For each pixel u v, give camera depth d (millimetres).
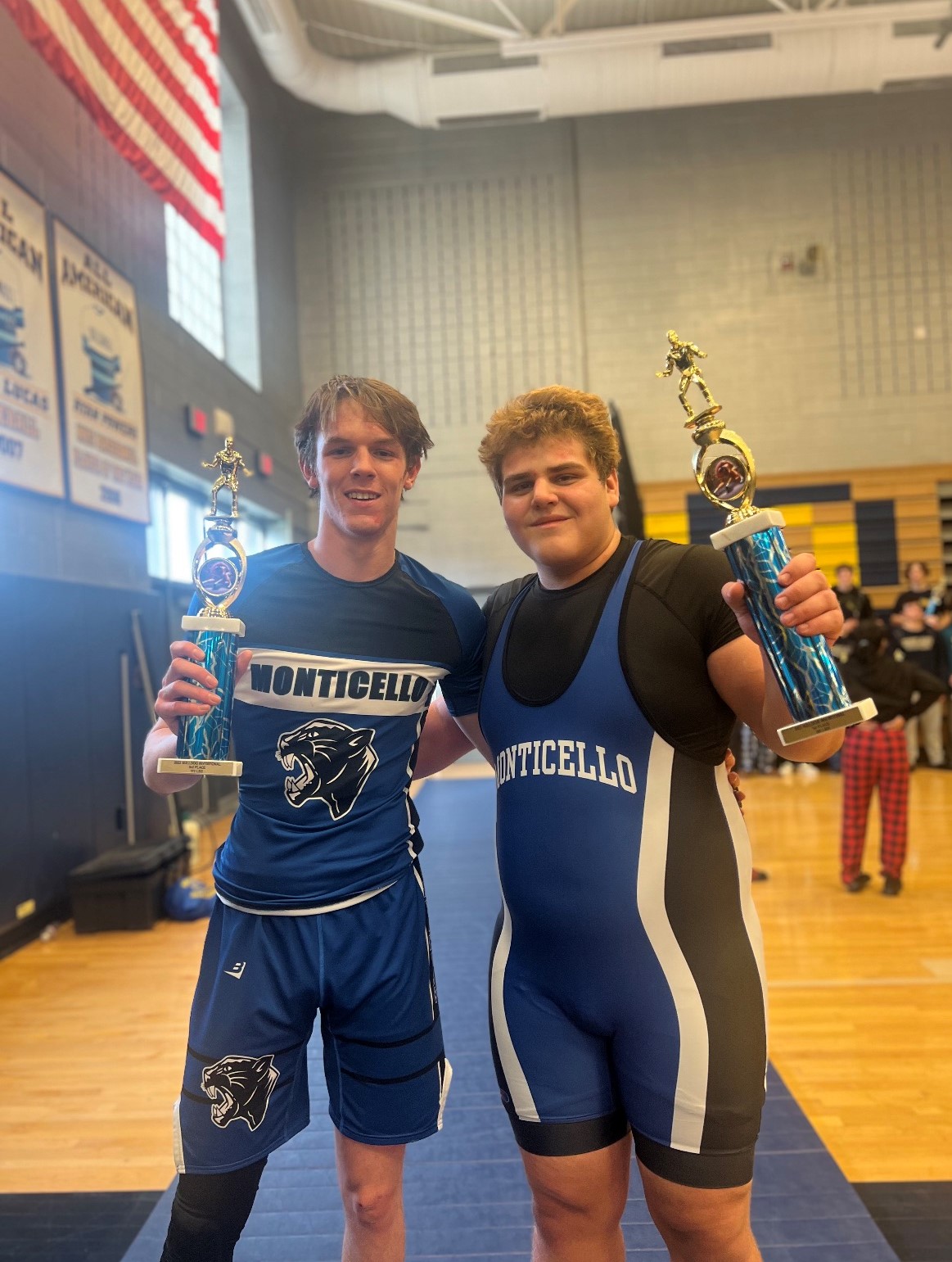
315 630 1171
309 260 9195
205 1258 1077
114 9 4199
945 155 8719
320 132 9172
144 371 5246
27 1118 2123
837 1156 1838
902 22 7270
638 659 1068
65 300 4223
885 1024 2492
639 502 8820
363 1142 1172
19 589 3711
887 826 3738
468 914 3623
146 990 2994
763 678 1024
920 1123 1966
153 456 5398
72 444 4223
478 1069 2295
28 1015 2787
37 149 4133
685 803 1062
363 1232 1178
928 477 8711
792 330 8820
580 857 1051
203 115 4953
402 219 9125
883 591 8727
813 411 8805
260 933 1144
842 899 3686
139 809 4719
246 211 7734
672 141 8914
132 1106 2172
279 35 7160
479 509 9039
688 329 8898
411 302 9109
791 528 8836
